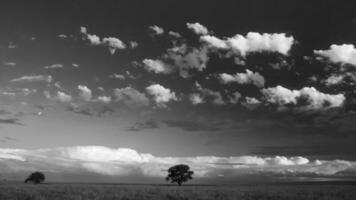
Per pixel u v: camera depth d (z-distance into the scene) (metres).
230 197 36.03
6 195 37.91
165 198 35.03
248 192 44.66
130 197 35.75
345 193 41.59
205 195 38.44
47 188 53.78
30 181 124.62
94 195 37.47
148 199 34.09
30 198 34.66
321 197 35.50
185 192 44.31
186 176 113.25
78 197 34.31
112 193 41.00
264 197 35.97
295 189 53.81
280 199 33.94
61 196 36.31
